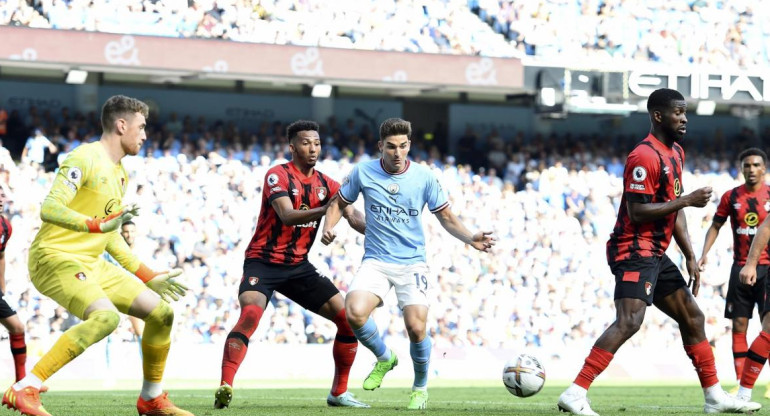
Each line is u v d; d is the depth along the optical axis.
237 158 33.19
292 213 11.81
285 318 28.34
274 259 12.32
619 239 10.83
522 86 33.19
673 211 10.35
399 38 35.00
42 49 28.12
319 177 12.63
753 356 12.43
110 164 9.00
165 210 29.91
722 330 32.97
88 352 24.72
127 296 9.09
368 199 11.60
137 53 29.14
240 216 31.08
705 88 34.47
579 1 37.50
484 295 31.47
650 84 33.91
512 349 30.12
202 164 31.47
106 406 12.52
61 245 8.87
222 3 32.59
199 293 28.55
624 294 10.69
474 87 33.00
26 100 33.59
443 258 31.62
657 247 10.78
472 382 24.97
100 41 28.78
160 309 9.13
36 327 26.16
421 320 11.60
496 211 34.09
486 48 36.12
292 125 12.43
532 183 35.84
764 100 35.06
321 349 27.84
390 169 11.51
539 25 36.94
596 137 39.94
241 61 30.30
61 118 34.00
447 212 11.61
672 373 30.22
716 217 16.58
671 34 38.16
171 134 32.88
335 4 34.44
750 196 16.20
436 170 34.66
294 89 37.00
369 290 11.52
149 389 9.44
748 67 36.00
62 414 10.73
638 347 30.89
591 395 17.75
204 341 28.00
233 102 36.50
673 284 11.25
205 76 31.16
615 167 38.72
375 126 38.56
